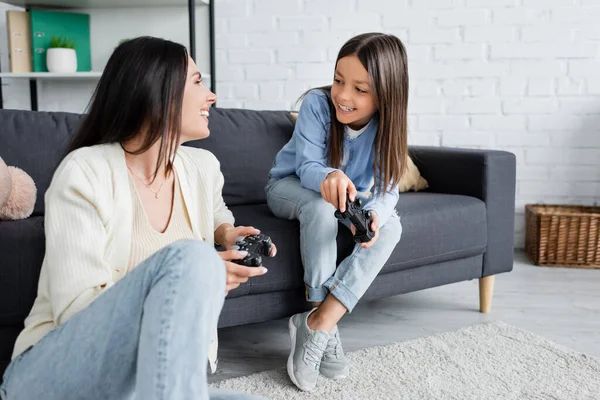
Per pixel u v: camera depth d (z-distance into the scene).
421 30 2.77
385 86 1.43
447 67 2.78
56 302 0.80
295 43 2.81
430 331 1.81
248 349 1.67
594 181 2.77
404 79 1.48
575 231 2.52
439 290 2.25
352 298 1.42
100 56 2.88
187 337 0.63
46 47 2.70
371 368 1.51
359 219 1.34
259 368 1.54
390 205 1.51
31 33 2.67
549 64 2.73
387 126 1.47
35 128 1.66
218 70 2.86
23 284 1.22
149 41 0.92
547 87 2.74
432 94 2.81
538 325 1.87
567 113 2.74
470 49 2.76
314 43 2.80
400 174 1.52
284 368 1.53
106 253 0.90
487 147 2.81
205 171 1.10
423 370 1.50
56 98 2.91
